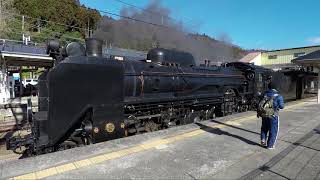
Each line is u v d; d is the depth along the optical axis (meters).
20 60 20.27
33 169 5.12
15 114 16.72
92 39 8.44
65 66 6.89
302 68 26.03
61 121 6.79
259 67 16.89
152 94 9.68
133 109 8.90
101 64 7.58
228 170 5.34
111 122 7.73
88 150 6.23
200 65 13.35
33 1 39.75
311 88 28.73
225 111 13.49
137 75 9.06
